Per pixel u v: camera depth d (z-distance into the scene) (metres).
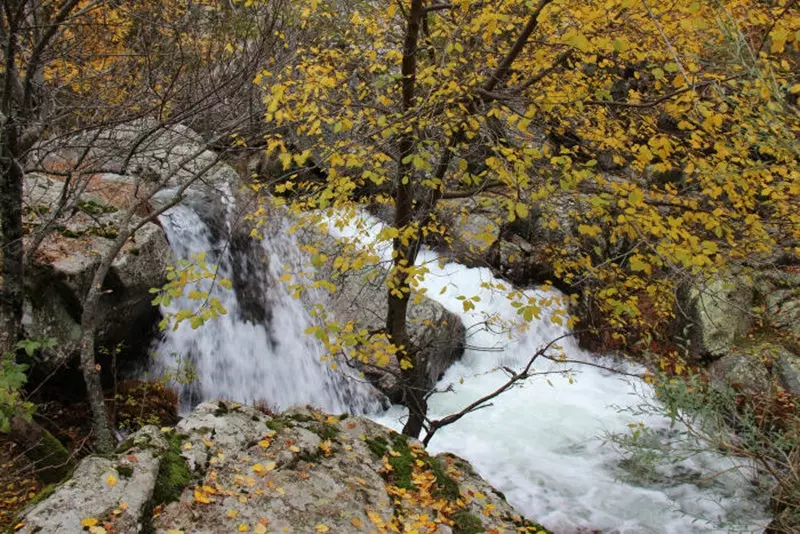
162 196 8.85
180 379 7.29
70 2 4.25
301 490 3.28
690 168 4.51
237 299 8.77
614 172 6.65
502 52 5.79
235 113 5.65
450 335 9.08
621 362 9.51
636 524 6.19
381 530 3.13
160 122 4.76
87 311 4.86
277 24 6.14
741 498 5.98
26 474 4.87
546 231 9.93
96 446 4.72
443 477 3.92
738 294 8.83
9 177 4.62
